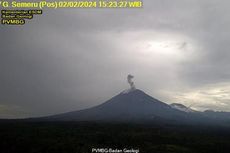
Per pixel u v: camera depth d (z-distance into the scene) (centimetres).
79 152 10188
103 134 14688
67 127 18825
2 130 15725
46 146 10975
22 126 19188
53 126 19675
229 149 12612
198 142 14088
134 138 13800
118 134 15212
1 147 11169
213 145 13312
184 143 13462
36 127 18362
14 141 11844
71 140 12206
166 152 10931
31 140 11994
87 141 12138
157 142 13188
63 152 10231
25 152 10475
